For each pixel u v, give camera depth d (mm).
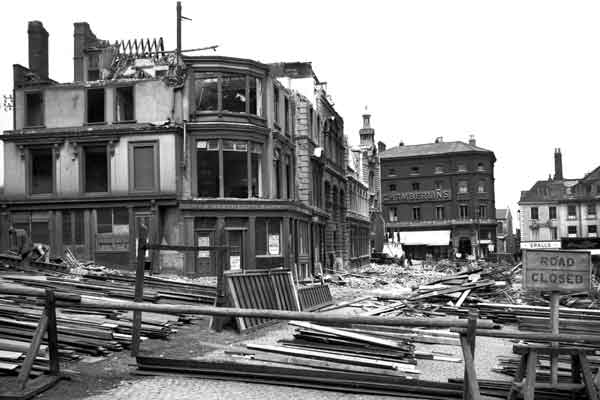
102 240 29906
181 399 8539
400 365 10453
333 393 9109
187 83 30094
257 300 16891
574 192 85000
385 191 92250
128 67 34125
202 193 29875
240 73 30703
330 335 11609
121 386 9258
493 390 8922
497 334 7578
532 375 7570
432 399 8883
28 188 30703
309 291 21625
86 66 35188
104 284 19078
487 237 87500
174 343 13414
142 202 29484
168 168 29469
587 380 7625
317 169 40781
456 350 13852
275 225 30781
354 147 65125
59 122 30766
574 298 22406
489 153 87438
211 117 30016
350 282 36719
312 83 41469
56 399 8469
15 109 31203
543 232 85750
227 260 29438
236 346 13117
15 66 31359
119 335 12406
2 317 11773
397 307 21047
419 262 75000
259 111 31578
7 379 8969
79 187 30188
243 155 30328
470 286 23953
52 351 9281
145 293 17656
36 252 24953
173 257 29250
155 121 30047
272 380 9594
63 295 9070
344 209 50531
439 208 89062
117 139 29875
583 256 8750
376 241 70438
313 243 38312
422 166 90250
